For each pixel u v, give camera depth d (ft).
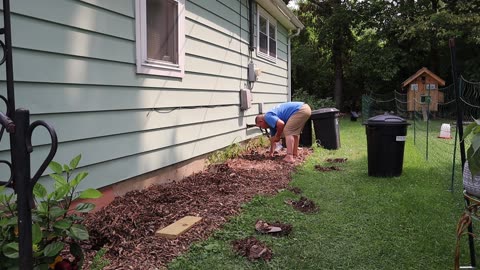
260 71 28.22
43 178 10.09
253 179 17.72
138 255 9.29
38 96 9.94
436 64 64.08
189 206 13.14
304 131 29.09
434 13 58.85
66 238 6.91
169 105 16.20
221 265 9.01
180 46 16.93
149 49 14.85
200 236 10.66
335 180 18.08
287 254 9.70
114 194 13.00
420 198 14.73
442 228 11.60
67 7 10.79
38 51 9.91
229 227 11.43
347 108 72.59
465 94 47.70
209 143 20.63
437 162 22.56
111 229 10.11
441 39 59.41
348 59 71.26
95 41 11.88
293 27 40.09
